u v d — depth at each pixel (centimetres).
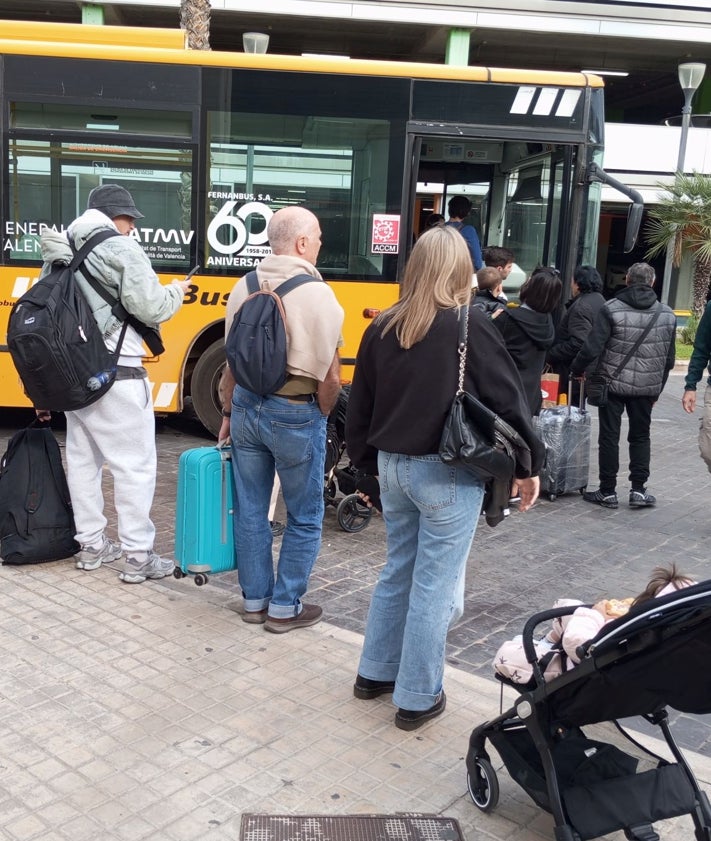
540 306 572
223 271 787
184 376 826
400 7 1644
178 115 765
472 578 520
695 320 1842
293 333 373
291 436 384
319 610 427
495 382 303
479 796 291
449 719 344
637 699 252
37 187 761
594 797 259
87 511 470
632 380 657
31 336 414
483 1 1655
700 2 1703
